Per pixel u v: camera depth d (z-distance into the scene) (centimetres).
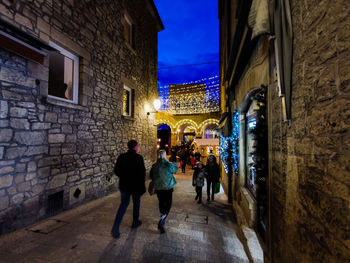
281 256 158
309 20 114
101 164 490
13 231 279
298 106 129
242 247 255
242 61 311
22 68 296
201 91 1673
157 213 371
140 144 737
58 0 362
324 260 97
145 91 798
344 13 87
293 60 136
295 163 134
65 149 377
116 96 566
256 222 279
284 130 156
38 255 222
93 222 320
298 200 129
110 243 253
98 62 485
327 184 97
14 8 281
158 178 292
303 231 121
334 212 90
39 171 322
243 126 386
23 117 297
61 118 370
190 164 1227
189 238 275
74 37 402
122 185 279
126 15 655
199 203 451
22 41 279
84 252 231
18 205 288
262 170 230
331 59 95
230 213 392
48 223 313
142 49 773
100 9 493
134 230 293
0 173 265
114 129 554
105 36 515
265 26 150
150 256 227
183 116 1792
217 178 462
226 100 620
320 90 104
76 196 404
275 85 178
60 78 393
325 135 99
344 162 85
